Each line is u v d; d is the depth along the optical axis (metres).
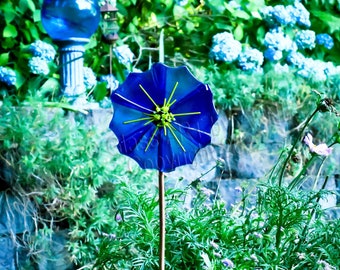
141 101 2.49
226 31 4.27
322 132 3.86
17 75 3.82
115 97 2.49
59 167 3.27
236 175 3.72
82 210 3.33
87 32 3.61
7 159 3.26
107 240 3.02
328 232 2.95
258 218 2.93
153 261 2.83
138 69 4.09
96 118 3.47
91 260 3.29
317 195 2.93
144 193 3.01
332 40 4.43
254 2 4.22
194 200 3.26
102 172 3.30
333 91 4.05
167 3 4.24
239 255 2.81
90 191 3.29
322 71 4.11
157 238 2.85
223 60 4.06
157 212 2.97
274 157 3.79
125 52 3.94
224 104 3.75
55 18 3.56
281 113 3.83
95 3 3.62
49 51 3.80
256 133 3.77
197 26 4.27
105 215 3.30
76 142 3.30
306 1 4.49
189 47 4.27
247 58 4.06
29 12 4.00
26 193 3.27
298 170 3.53
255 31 4.30
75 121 3.44
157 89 2.49
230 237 2.90
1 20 3.98
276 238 2.89
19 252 3.27
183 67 2.47
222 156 3.71
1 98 3.86
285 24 4.27
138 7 4.25
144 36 4.27
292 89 3.87
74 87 3.58
